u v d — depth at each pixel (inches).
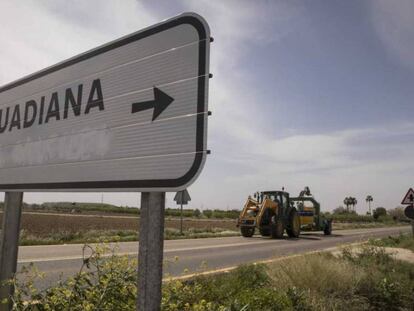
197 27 95.7
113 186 105.5
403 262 461.1
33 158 135.6
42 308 132.3
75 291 133.2
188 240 829.8
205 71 92.0
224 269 386.9
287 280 290.0
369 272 344.5
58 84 130.9
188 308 163.0
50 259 433.4
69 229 972.6
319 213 1171.3
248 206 993.5
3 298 135.6
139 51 107.0
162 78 100.2
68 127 123.6
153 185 96.0
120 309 134.8
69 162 120.3
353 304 269.4
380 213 3708.2
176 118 95.0
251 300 226.1
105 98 113.3
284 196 985.5
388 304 289.1
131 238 739.4
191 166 90.0
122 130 106.3
